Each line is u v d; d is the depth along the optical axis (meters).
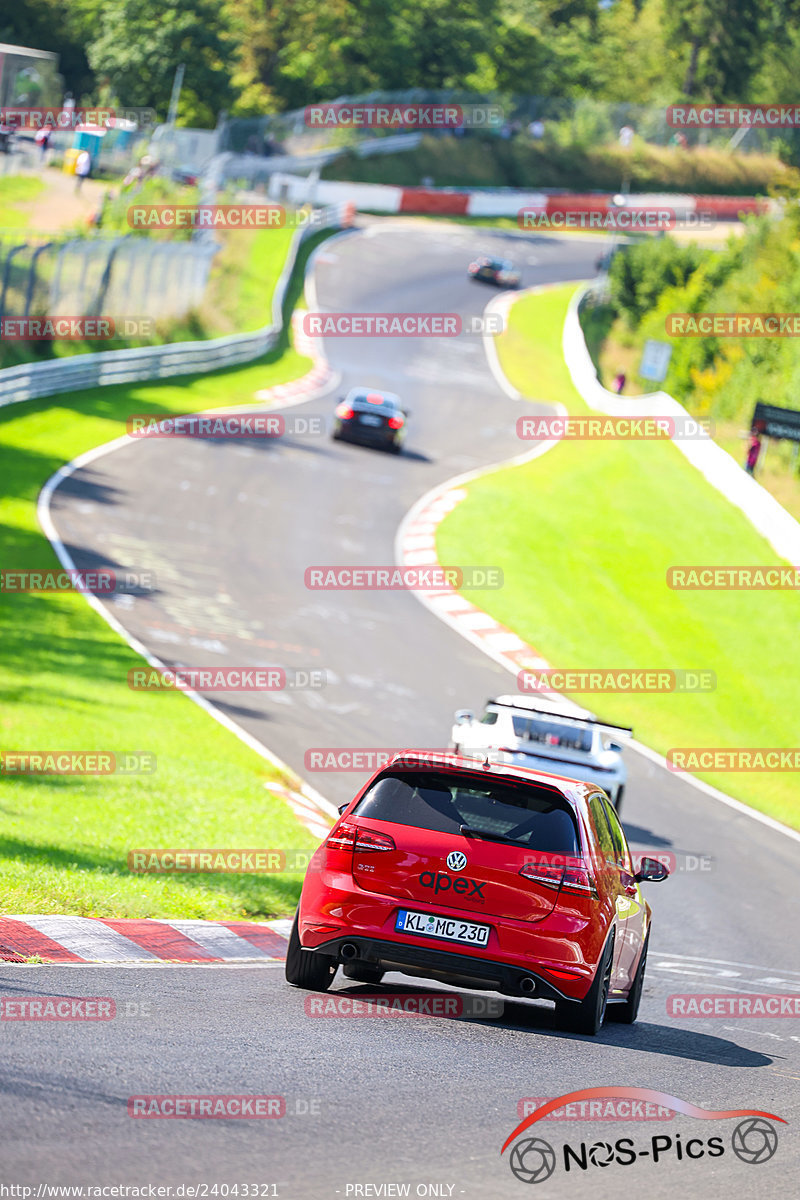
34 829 49.78
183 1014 28.52
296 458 161.38
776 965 53.56
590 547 145.75
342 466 162.75
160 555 116.69
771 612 134.50
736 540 150.50
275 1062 25.16
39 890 38.69
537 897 31.77
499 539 143.38
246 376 198.12
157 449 150.88
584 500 161.12
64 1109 20.53
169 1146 19.53
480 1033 31.05
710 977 49.34
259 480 148.62
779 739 111.62
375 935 32.03
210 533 127.19
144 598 103.69
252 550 125.44
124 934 37.34
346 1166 19.73
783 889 70.88
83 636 90.62
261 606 109.94
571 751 70.19
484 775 32.97
